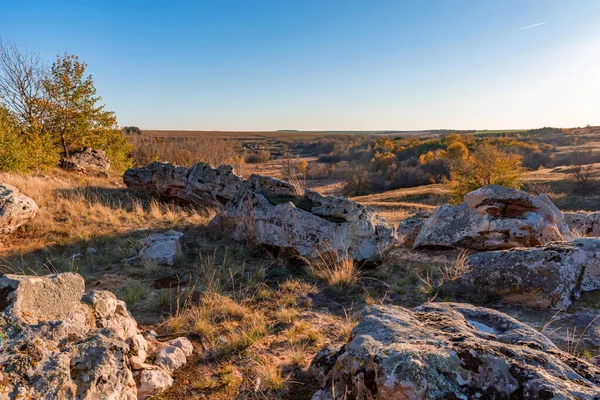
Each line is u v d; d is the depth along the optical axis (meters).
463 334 2.76
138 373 3.06
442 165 58.53
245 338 3.92
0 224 6.88
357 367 2.41
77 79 20.48
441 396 2.10
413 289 5.88
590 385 2.23
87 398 2.30
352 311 5.04
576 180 36.47
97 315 3.18
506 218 7.39
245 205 7.95
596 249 5.43
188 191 11.54
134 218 9.53
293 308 4.99
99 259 6.65
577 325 4.34
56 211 9.40
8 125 17.38
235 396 3.07
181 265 6.42
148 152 30.17
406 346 2.44
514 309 4.96
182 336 4.03
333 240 6.68
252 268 6.54
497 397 2.13
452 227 7.91
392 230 7.39
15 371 2.12
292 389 3.16
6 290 2.57
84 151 21.70
